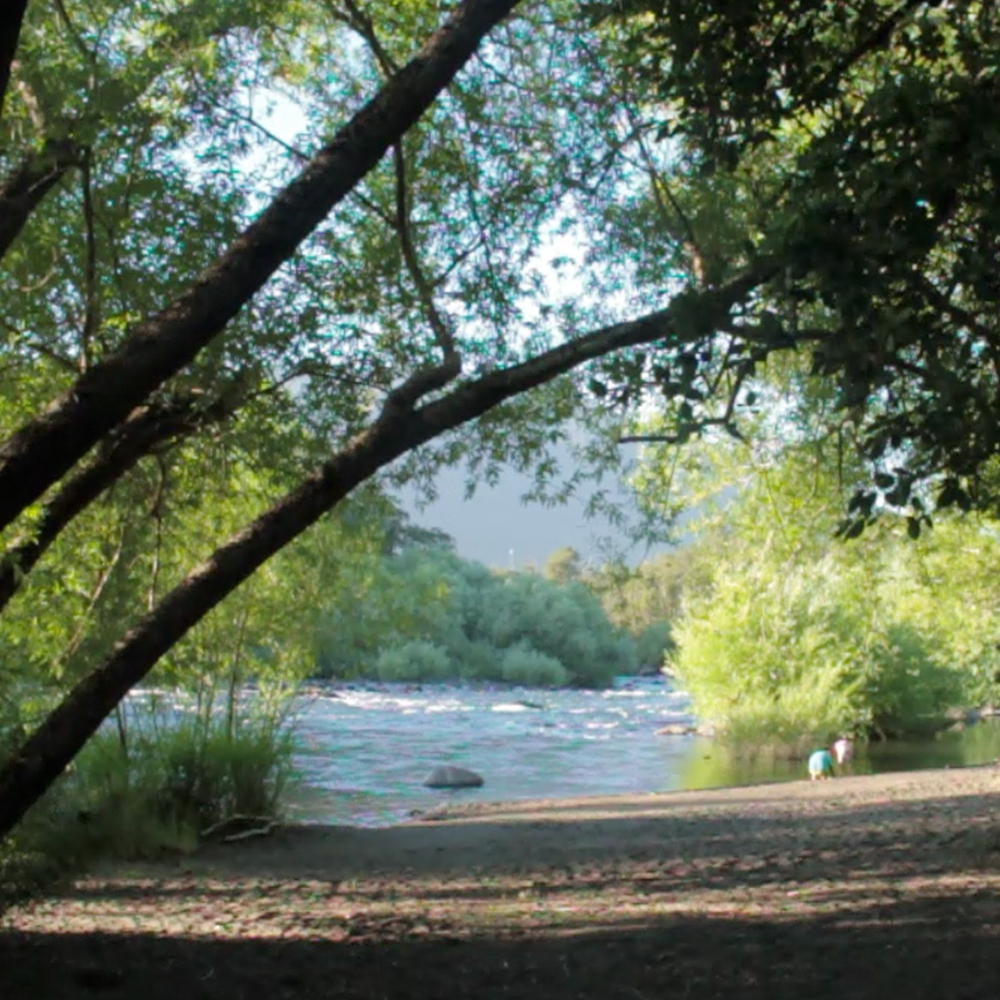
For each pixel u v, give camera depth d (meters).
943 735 34.50
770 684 31.16
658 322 7.03
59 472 5.82
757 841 12.84
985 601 22.89
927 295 5.27
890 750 30.70
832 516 14.98
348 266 10.00
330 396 9.83
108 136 8.47
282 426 9.76
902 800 16.41
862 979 6.46
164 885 10.60
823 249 5.00
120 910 9.25
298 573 14.79
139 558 11.61
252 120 9.45
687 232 9.22
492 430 10.48
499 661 64.44
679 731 35.94
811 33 6.89
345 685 54.78
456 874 11.27
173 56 8.80
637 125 9.88
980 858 10.91
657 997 6.27
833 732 30.36
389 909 9.30
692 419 5.60
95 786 12.42
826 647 31.03
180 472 10.38
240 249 5.99
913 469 5.43
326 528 13.30
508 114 10.23
